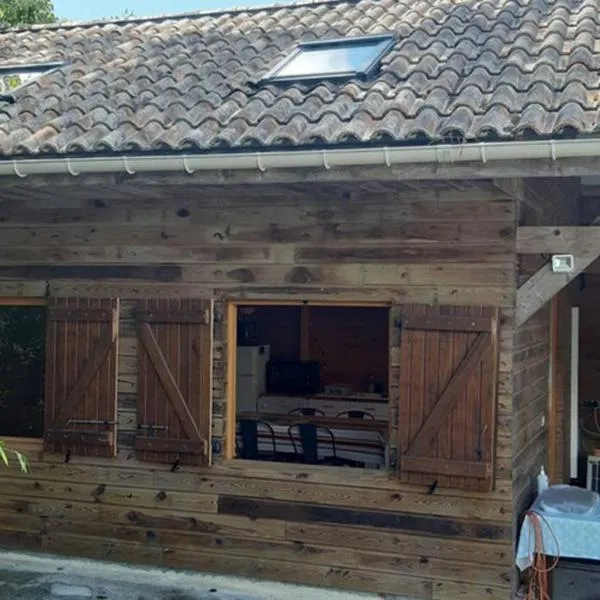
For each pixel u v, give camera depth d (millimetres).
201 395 6148
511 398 5496
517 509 5727
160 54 7516
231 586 6027
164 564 6316
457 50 5996
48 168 5383
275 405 9047
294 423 7223
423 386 5602
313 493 5945
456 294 5590
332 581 5883
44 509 6652
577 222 8414
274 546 6035
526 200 5754
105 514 6477
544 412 7145
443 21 6855
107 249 6453
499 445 5508
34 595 5859
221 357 6180
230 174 5148
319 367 9820
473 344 5484
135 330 6367
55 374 6539
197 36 8008
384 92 5402
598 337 8875
